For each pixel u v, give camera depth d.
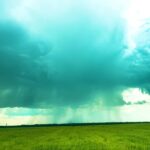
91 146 29.14
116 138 40.31
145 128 76.81
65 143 33.03
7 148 29.83
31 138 44.44
